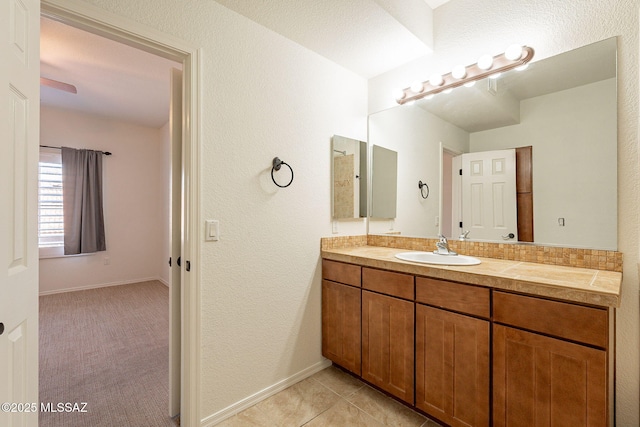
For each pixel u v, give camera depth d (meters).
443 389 1.46
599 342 1.04
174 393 1.65
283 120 1.90
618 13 1.40
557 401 1.12
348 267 1.95
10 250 0.79
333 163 2.23
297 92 1.98
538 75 1.64
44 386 1.91
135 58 2.61
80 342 2.55
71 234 4.05
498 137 1.79
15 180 0.82
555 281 1.17
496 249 1.80
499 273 1.33
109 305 3.55
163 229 4.80
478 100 1.88
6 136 0.76
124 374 2.06
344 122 2.31
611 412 1.30
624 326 1.37
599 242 1.45
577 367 1.08
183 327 1.54
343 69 2.30
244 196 1.71
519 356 1.21
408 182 2.24
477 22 1.87
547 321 1.15
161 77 2.97
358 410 1.70
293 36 1.90
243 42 1.69
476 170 1.89
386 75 2.38
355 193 2.40
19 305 0.84
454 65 1.97
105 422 1.60
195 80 1.50
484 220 1.86
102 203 4.32
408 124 2.24
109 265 4.46
